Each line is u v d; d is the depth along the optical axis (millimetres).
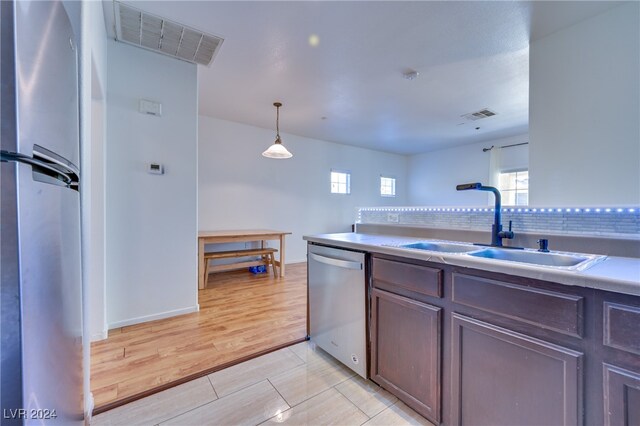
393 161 7129
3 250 503
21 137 535
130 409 1434
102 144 2262
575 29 2111
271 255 4352
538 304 960
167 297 2645
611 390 813
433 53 2557
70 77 876
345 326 1762
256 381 1679
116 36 2314
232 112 4160
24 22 547
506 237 1584
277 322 2543
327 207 5926
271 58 2637
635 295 777
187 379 1683
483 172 5887
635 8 1854
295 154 5457
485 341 1106
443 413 1254
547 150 2244
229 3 1934
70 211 875
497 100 3652
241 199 4797
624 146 1901
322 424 1350
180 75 2682
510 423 1033
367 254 1631
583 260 1167
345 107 3906
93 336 2164
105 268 2262
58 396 704
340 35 2287
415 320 1365
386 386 1519
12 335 510
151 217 2561
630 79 1878
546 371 942
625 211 1251
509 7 1945
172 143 2656
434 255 1259
